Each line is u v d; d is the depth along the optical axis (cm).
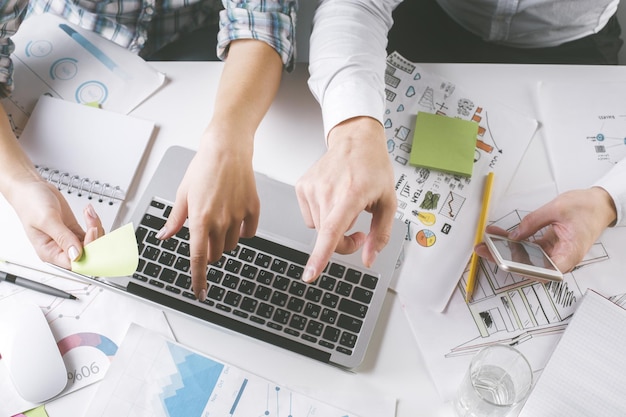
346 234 73
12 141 77
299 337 68
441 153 80
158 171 77
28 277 72
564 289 72
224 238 68
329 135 77
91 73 86
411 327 70
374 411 65
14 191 73
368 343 69
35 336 67
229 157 70
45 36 89
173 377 66
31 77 85
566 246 73
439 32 110
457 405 65
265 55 81
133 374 66
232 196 69
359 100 75
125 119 82
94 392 66
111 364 67
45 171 78
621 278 73
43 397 65
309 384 67
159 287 70
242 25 82
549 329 70
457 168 79
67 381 66
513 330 70
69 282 72
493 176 79
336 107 76
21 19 85
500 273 73
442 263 74
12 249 73
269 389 66
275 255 71
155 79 86
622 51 116
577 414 65
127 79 86
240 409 65
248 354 68
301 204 71
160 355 67
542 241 76
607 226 76
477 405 62
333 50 80
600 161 80
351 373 68
